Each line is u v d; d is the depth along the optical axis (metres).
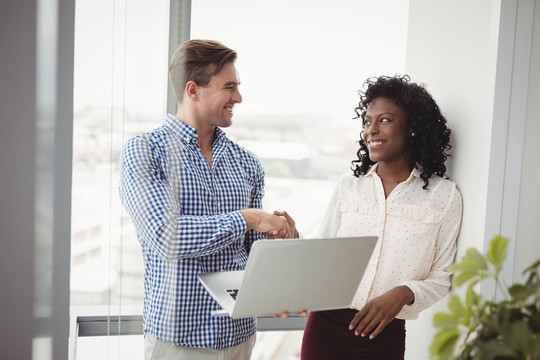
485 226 1.46
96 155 1.34
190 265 1.30
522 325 0.64
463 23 1.62
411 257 1.53
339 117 2.05
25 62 1.24
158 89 1.32
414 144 1.60
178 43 1.33
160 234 1.20
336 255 1.14
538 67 1.44
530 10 1.41
